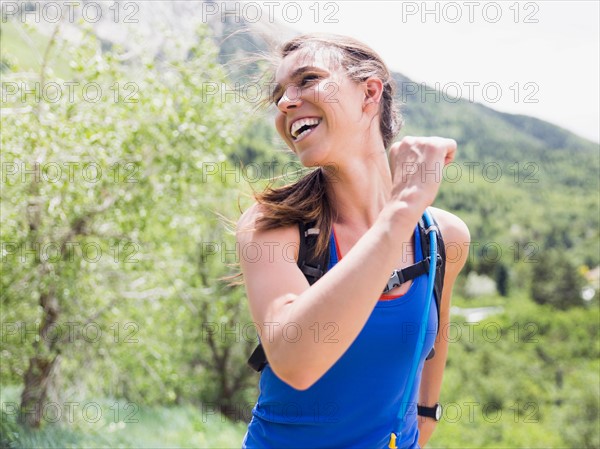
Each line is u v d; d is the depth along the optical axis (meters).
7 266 6.46
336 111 1.43
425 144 1.25
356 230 1.48
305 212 1.41
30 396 7.06
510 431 26.88
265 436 1.48
